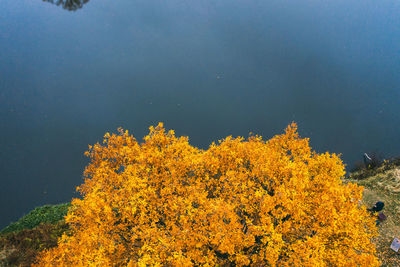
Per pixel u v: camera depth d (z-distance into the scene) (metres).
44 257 13.88
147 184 16.80
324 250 13.68
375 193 24.61
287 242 14.38
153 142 19.42
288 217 15.29
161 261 13.05
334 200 14.31
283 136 20.77
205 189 17.39
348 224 13.83
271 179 16.03
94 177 17.75
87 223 14.98
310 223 14.10
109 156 19.55
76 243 13.80
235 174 16.28
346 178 29.78
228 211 13.41
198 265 13.93
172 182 16.33
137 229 14.62
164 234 14.26
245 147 18.05
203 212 13.98
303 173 15.92
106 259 12.61
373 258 12.67
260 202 14.04
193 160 16.84
